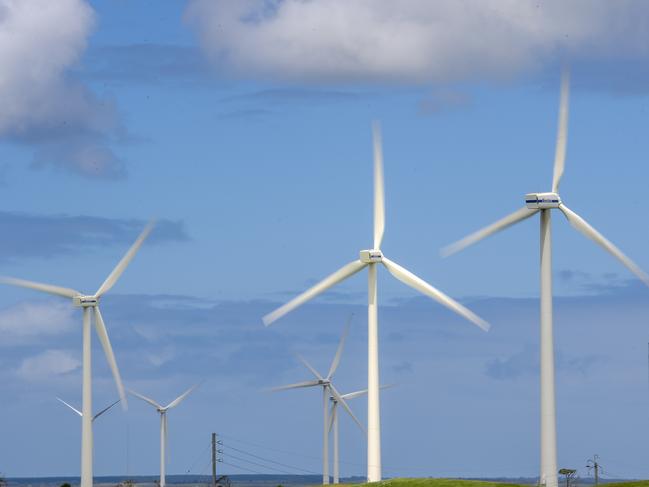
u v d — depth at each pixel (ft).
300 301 636.48
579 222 595.47
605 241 591.78
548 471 595.88
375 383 650.43
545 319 600.80
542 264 601.62
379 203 647.15
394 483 635.66
